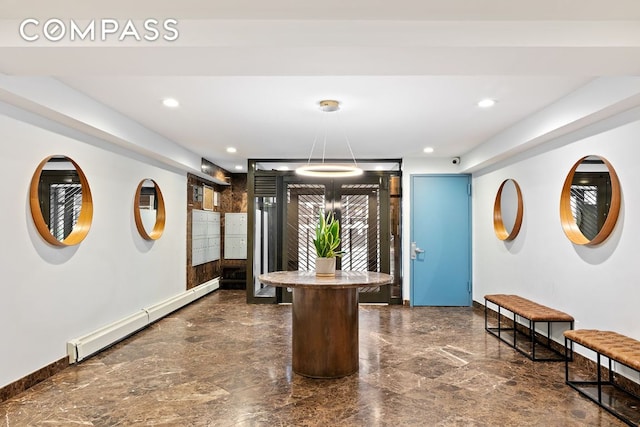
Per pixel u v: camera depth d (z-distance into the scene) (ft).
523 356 12.96
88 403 9.51
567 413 9.00
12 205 9.95
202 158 21.83
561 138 12.88
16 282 10.08
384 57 7.66
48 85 10.05
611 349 8.95
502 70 8.32
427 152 20.20
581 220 12.05
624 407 9.21
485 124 14.62
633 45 7.20
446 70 8.32
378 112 13.15
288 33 7.24
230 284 27.12
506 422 8.60
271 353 13.29
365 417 8.82
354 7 6.86
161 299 18.62
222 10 6.95
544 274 13.98
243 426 8.42
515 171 16.25
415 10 6.95
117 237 14.80
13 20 7.18
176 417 8.80
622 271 10.25
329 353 11.09
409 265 21.62
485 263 19.67
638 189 9.71
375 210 21.90
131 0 6.61
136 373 11.46
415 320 18.13
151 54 7.50
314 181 21.98
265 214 22.34
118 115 13.29
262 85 10.71
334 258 12.26
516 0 6.62
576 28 7.24
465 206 21.54
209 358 12.78
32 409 9.20
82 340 12.41
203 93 11.34
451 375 11.31
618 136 10.36
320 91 11.13
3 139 9.66
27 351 10.41
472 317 18.78
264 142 17.87
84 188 12.92
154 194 18.31
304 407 9.31
